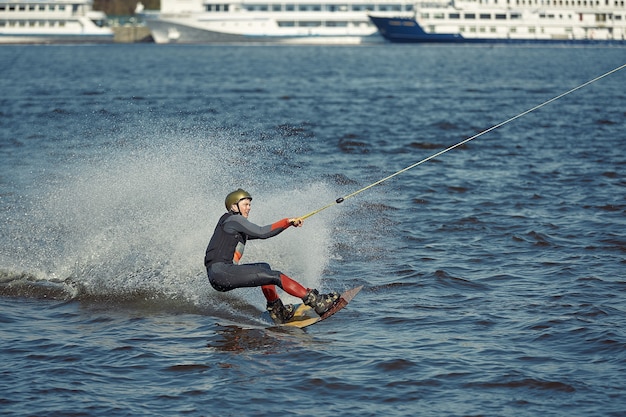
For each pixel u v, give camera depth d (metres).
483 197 35.16
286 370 17.22
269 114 71.00
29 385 16.39
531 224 30.03
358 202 34.00
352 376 16.83
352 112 72.94
